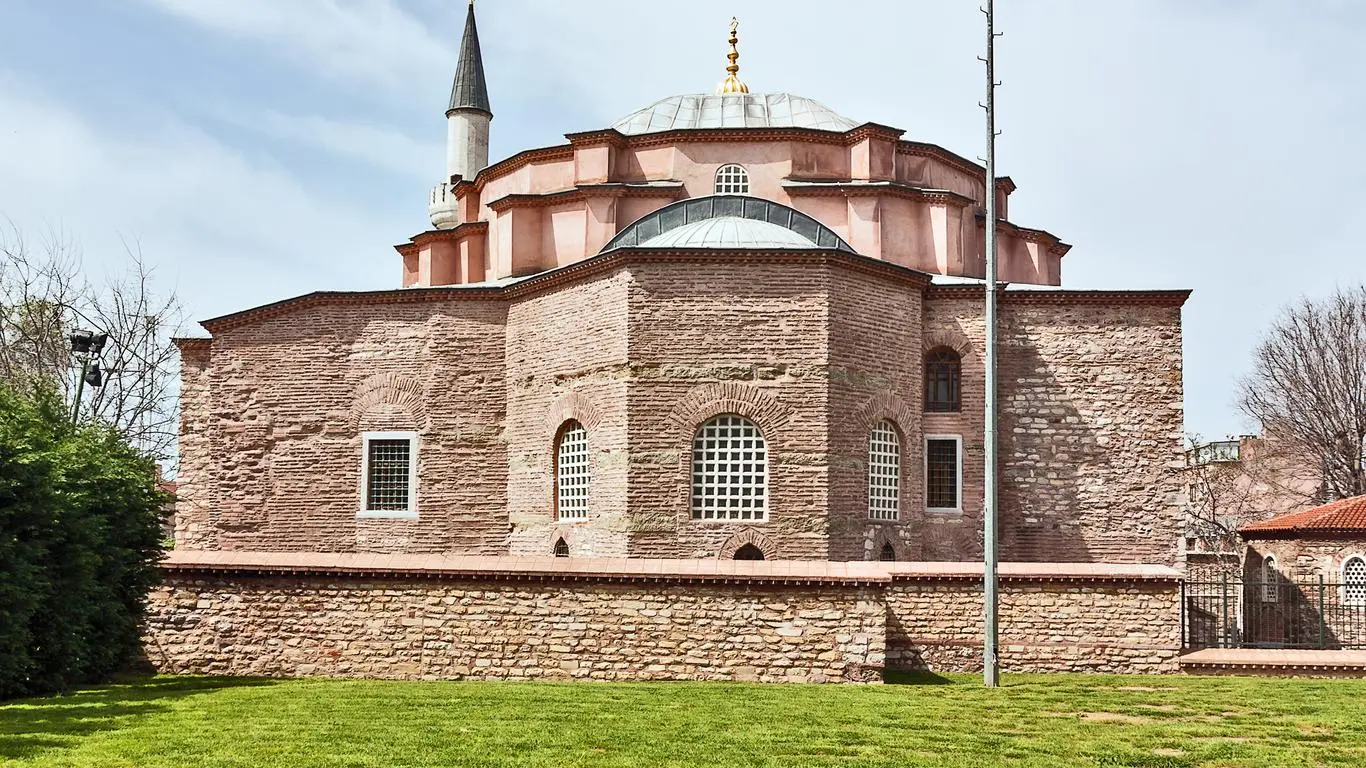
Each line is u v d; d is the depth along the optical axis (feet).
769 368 107.04
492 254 141.90
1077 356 122.52
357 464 123.24
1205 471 231.91
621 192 134.21
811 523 105.29
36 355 164.35
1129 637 84.07
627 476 105.91
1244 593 130.21
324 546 122.93
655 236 123.24
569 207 135.54
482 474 121.70
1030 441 121.80
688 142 136.67
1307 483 222.48
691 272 108.17
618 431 107.55
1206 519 221.46
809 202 134.51
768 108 150.61
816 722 60.59
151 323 170.19
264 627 80.38
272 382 125.59
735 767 50.03
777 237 116.57
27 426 76.13
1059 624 84.28
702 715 62.28
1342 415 207.00
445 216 179.63
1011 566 85.15
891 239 134.41
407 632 79.41
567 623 78.64
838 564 78.59
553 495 115.34
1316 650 86.53
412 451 122.31
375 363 124.06
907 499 114.21
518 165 143.02
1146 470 121.08
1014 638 84.07
